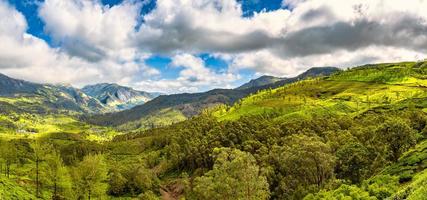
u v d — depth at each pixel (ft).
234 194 282.56
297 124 633.61
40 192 442.50
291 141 474.08
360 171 344.69
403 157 282.56
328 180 329.52
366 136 454.40
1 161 549.95
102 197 479.00
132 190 559.38
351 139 433.89
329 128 585.22
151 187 578.66
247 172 288.30
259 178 295.69
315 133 548.31
